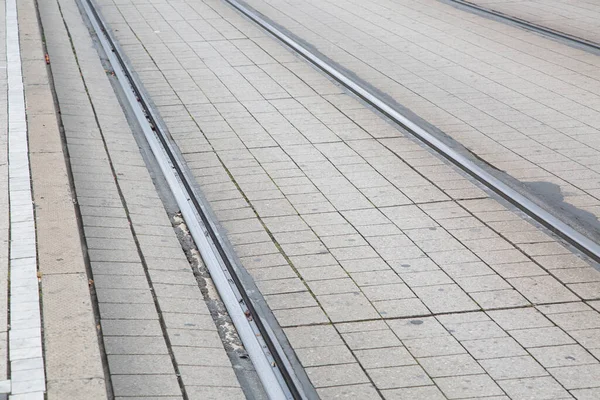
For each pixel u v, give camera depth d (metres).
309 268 7.48
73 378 5.17
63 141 10.19
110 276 7.03
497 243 7.98
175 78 13.54
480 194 9.15
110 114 11.58
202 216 8.54
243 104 12.27
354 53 15.28
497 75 13.93
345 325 6.57
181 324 6.45
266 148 10.50
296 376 5.93
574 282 7.24
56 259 6.67
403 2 20.25
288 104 12.31
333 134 11.04
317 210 8.70
